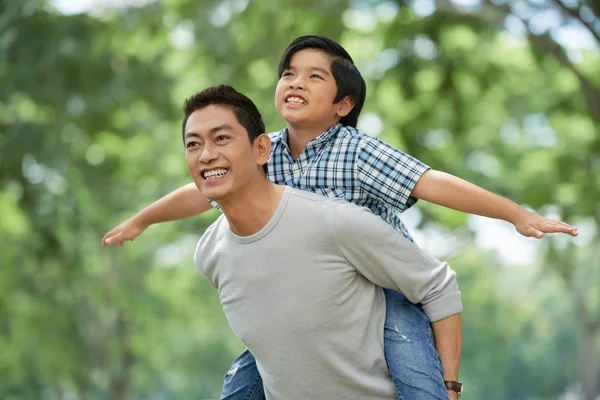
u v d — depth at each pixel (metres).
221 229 5.44
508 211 5.15
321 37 5.62
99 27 16.77
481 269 56.09
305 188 5.50
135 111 18.53
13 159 17.67
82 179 20.70
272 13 15.80
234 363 6.09
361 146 5.42
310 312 5.16
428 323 5.50
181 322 40.22
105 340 37.28
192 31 16.45
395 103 18.09
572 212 17.75
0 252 23.62
